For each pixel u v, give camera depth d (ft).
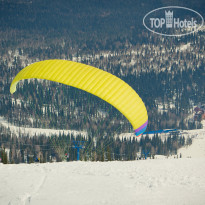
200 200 87.45
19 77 184.14
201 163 175.22
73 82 172.24
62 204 80.84
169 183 110.01
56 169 130.31
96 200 85.76
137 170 139.33
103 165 154.81
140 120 183.93
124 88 178.70
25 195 86.48
